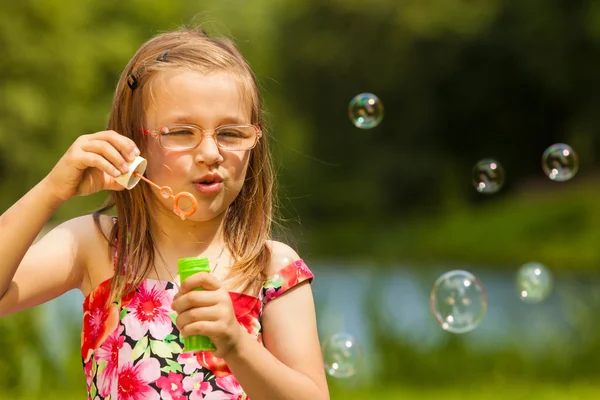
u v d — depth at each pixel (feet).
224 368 8.73
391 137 122.01
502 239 92.53
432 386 27.81
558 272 78.02
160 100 8.81
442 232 100.22
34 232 8.40
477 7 112.98
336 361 15.26
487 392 26.78
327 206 119.75
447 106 119.44
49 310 26.63
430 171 118.42
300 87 123.13
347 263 87.25
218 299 7.61
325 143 123.24
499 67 114.93
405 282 44.21
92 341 9.00
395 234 106.11
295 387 8.18
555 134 115.44
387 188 119.96
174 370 8.66
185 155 8.71
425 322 30.12
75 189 8.51
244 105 8.98
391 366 28.50
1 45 70.23
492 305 45.55
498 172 19.33
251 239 9.30
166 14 83.56
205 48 9.08
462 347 29.32
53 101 70.54
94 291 9.10
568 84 108.17
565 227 90.63
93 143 8.44
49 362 25.30
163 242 9.14
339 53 120.16
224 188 8.77
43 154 68.64
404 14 115.44
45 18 72.54
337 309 28.78
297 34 122.31
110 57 75.46
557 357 29.53
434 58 116.78
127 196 9.14
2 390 24.41
